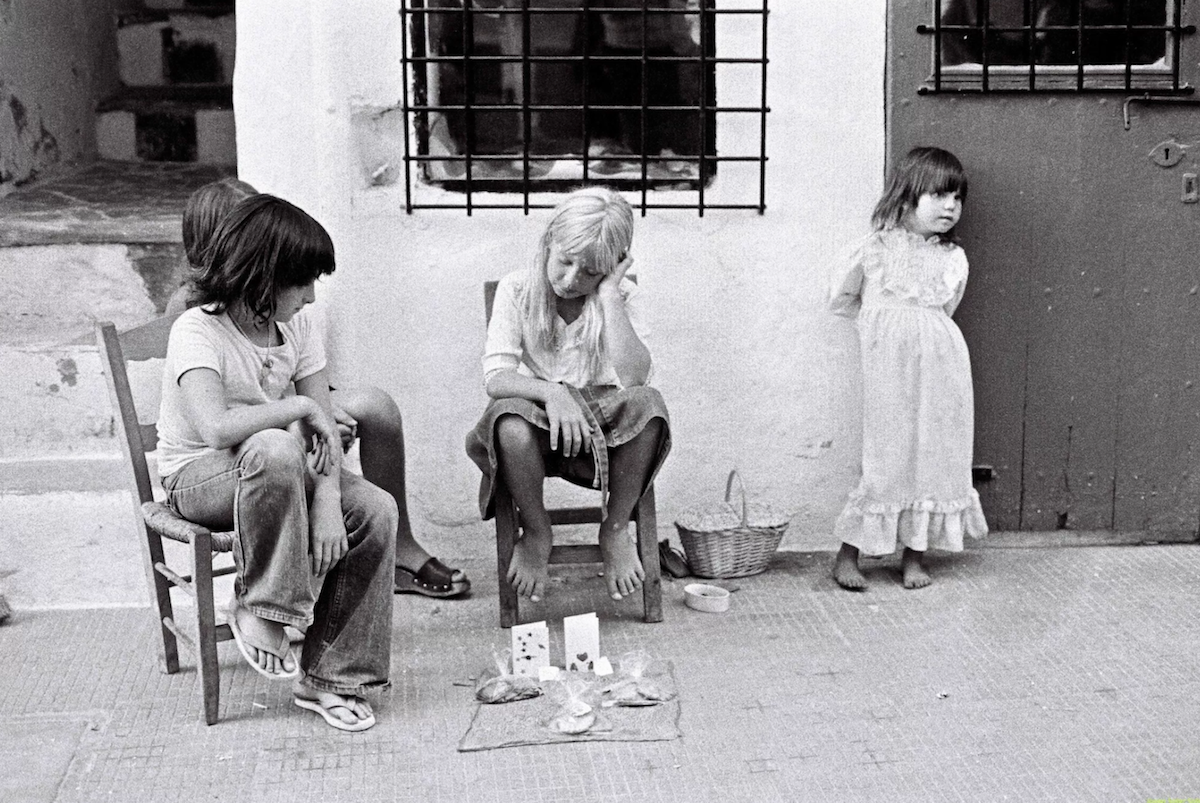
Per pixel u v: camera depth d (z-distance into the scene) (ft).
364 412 12.20
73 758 9.71
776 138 13.08
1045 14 13.00
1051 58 13.12
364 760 9.67
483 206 13.06
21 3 17.08
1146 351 13.47
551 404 11.27
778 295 13.34
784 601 12.59
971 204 13.14
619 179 13.32
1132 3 12.99
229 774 9.48
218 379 9.96
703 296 13.32
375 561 10.14
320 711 10.25
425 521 13.65
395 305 13.19
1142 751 9.68
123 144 19.93
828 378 13.51
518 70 13.11
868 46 12.91
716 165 13.20
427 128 13.08
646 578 12.05
